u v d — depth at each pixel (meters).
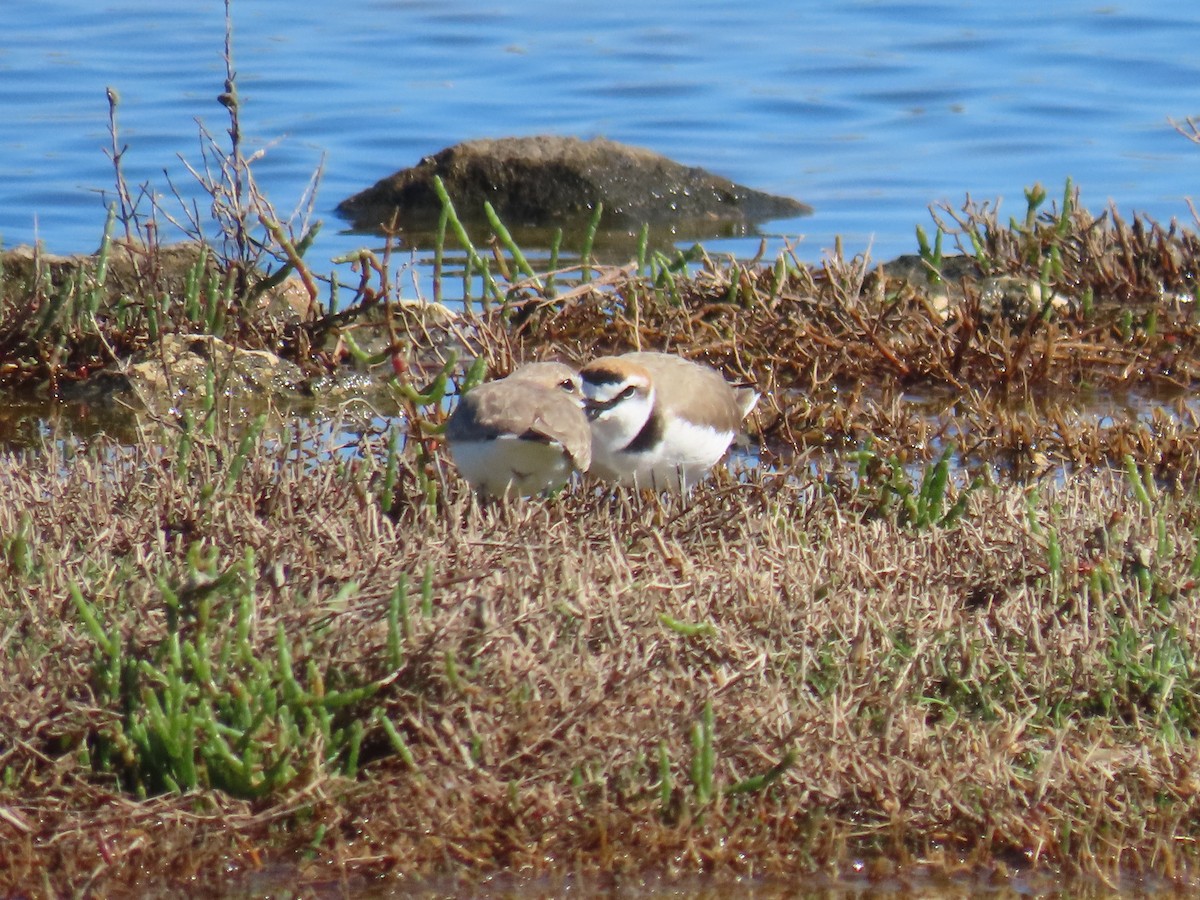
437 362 15.52
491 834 7.70
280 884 7.49
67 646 8.20
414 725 7.96
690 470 11.62
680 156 24.95
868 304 16.56
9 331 14.99
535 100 27.50
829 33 31.58
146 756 7.79
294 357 15.53
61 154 23.55
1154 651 8.90
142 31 30.86
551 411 10.46
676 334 15.70
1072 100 27.23
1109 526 9.99
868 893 7.62
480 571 8.80
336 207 22.84
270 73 28.33
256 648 8.16
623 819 7.74
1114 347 16.06
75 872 7.43
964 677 8.77
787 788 7.97
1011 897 7.62
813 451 13.74
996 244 18.97
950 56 29.84
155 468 10.46
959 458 13.54
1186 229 18.80
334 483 10.53
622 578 9.07
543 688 8.16
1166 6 32.69
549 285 16.05
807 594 9.08
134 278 16.27
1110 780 8.05
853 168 24.52
